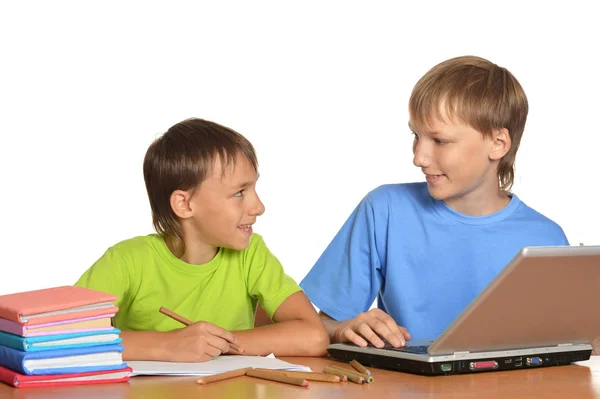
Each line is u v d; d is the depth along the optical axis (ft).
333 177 15.20
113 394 4.10
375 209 7.22
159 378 4.58
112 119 14.84
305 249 15.12
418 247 7.12
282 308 6.25
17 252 14.44
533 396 4.25
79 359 4.42
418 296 7.09
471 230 7.09
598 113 14.58
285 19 15.14
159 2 14.93
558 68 14.69
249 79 15.08
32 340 4.32
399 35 15.07
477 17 14.84
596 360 5.55
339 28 15.12
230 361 5.08
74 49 14.71
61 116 14.69
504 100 6.44
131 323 6.46
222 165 5.98
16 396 4.06
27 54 14.56
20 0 14.60
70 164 14.69
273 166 15.11
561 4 14.69
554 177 14.73
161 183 6.18
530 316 4.83
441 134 6.28
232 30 15.05
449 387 4.46
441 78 6.29
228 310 6.49
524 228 7.13
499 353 5.02
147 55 14.88
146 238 6.48
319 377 4.57
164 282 6.39
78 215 14.69
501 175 7.07
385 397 4.15
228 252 6.52
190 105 14.98
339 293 7.11
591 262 4.57
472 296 7.06
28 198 14.55
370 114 15.15
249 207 6.12
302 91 15.14
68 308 4.43
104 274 6.11
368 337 5.42
